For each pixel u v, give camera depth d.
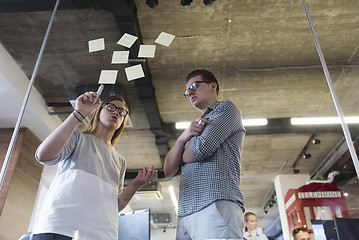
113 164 1.10
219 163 0.96
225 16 2.08
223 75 2.04
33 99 1.79
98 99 1.04
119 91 1.77
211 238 0.84
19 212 1.96
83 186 0.93
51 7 2.02
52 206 0.87
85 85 1.82
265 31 2.12
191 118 1.71
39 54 1.96
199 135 1.01
